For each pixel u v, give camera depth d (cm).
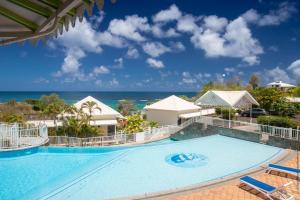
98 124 2891
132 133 2566
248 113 3984
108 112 3016
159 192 1088
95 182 1388
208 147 2119
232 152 1956
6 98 17112
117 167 1647
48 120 3059
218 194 1077
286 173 1342
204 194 1077
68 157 1962
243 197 1048
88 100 3155
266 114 3862
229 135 2464
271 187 1041
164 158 1842
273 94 3997
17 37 285
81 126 2691
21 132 2059
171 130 2927
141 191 1270
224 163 1705
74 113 2809
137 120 2834
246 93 2788
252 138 2266
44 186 1377
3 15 254
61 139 2325
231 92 2875
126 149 2117
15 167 1719
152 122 3109
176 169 1605
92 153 2088
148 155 1923
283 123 2361
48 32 255
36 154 2008
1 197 1266
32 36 274
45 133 2181
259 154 1883
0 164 1770
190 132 2802
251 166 1636
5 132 1922
